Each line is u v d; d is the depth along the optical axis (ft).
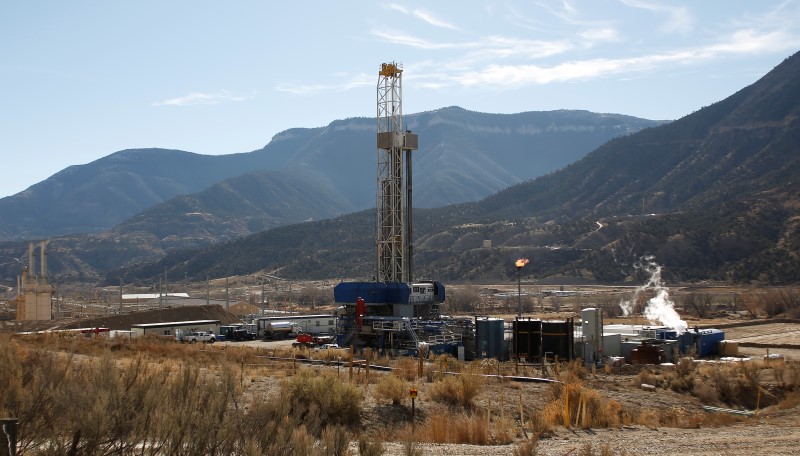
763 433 86.53
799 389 143.64
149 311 363.56
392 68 275.80
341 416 86.28
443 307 438.81
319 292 636.07
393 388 101.71
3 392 50.37
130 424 48.42
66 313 501.97
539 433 83.15
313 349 215.10
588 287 623.77
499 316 395.75
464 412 93.91
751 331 318.45
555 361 172.76
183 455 48.47
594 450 69.67
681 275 627.87
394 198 263.08
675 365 171.83
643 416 105.81
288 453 51.60
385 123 278.67
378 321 219.20
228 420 53.31
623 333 239.91
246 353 175.22
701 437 81.46
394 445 71.36
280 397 72.43
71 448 45.75
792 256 590.55
